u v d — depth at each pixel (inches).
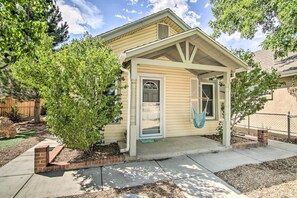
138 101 272.7
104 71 180.4
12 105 503.2
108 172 158.2
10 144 257.4
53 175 151.3
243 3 278.1
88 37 225.8
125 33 272.7
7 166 171.5
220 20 362.3
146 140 261.3
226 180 142.3
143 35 289.6
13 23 108.8
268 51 447.5
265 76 254.2
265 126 357.1
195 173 156.0
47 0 123.0
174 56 251.9
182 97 298.8
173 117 293.1
